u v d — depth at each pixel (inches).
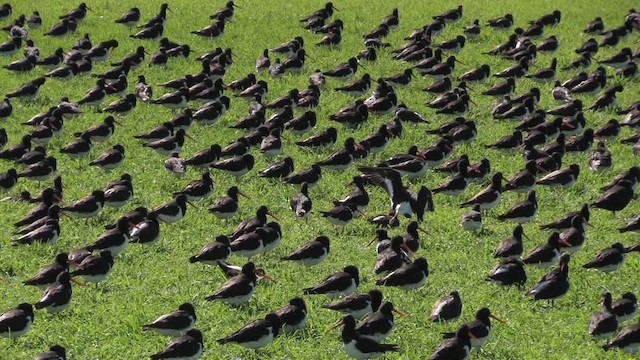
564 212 1021.2
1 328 738.8
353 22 1756.9
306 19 1731.1
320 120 1289.4
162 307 791.1
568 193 1071.6
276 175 1082.7
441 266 885.2
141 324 762.8
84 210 969.5
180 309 751.7
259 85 1354.6
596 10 1889.8
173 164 1091.9
